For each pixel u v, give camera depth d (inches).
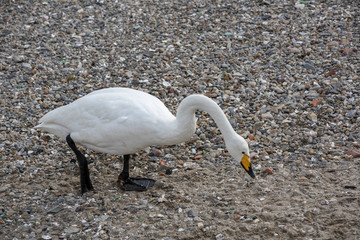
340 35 541.3
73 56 520.7
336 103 437.1
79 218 310.0
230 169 359.9
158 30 567.8
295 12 590.9
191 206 317.4
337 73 478.0
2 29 570.3
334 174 347.6
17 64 507.2
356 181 335.0
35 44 542.3
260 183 340.8
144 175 359.3
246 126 413.7
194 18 589.9
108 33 563.8
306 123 412.5
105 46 539.2
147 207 319.0
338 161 362.9
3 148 387.5
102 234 295.0
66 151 388.5
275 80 474.3
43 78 485.4
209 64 502.6
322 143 386.9
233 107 438.6
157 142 315.6
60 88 471.8
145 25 577.9
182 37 552.4
